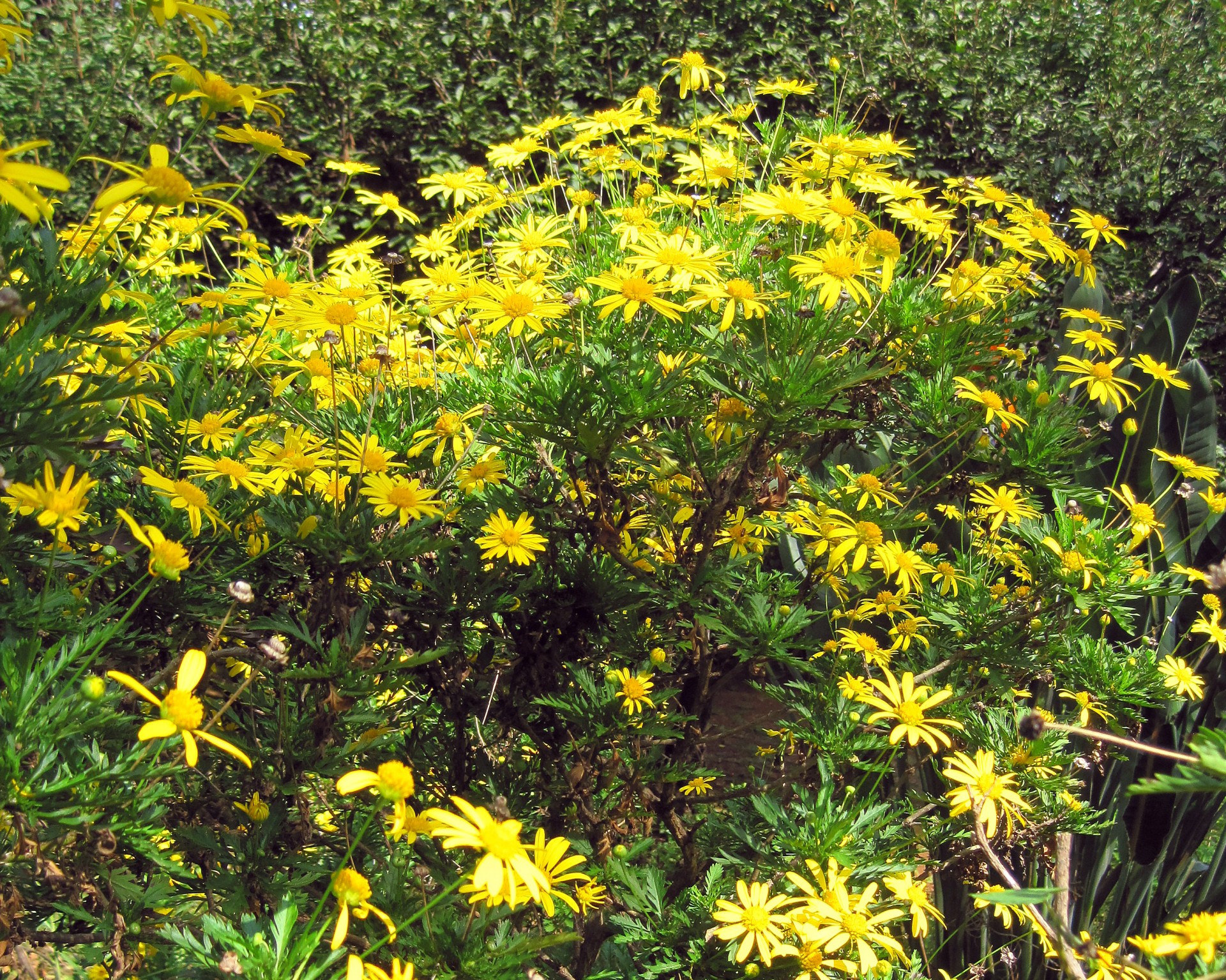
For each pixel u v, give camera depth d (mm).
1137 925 2549
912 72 4844
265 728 1792
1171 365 2918
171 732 1092
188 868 1711
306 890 1739
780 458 2248
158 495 1615
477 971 1294
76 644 1255
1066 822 1979
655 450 1913
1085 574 1960
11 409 1229
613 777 2002
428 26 5055
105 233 1734
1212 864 2545
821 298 1783
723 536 2127
